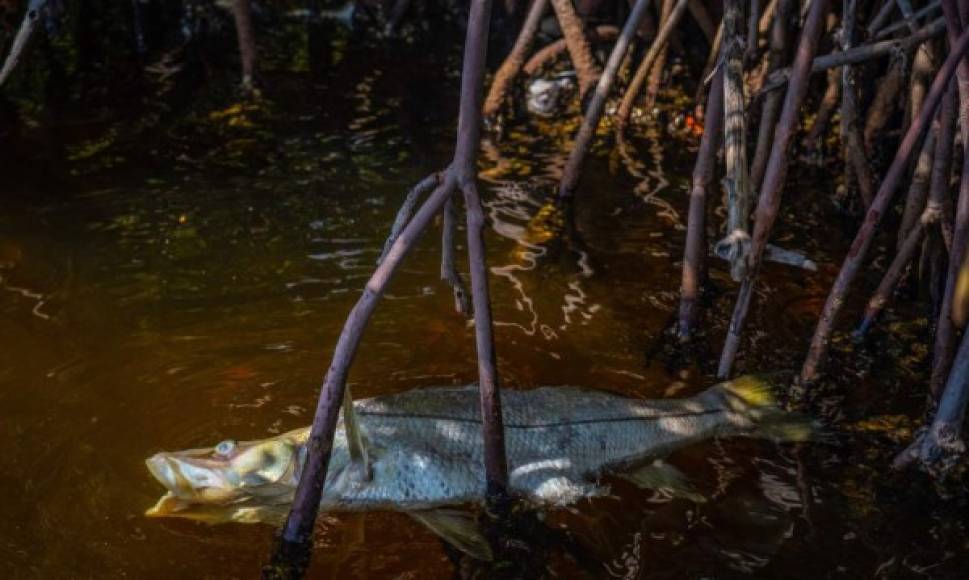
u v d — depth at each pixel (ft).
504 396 6.27
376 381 6.67
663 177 8.98
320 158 9.02
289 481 5.96
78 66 10.30
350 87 10.23
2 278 7.47
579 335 7.12
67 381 6.63
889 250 8.18
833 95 9.14
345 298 7.34
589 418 6.24
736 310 6.67
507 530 5.87
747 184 5.85
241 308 7.23
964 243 6.38
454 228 5.80
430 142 9.32
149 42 10.93
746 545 5.84
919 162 7.39
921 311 7.55
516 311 7.30
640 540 5.85
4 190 8.42
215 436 6.29
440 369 6.78
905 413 6.66
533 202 8.57
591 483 6.11
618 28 10.53
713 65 9.59
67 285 7.42
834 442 6.43
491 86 10.26
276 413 6.44
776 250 8.13
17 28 10.40
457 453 6.04
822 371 6.80
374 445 5.98
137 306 7.23
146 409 6.46
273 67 10.57
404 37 11.51
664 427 6.35
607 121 9.88
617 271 7.75
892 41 6.49
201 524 5.85
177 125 9.41
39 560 5.65
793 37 9.29
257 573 5.64
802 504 6.07
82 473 6.08
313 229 8.07
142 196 8.41
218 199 8.41
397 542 5.81
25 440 6.25
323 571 5.66
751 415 6.51
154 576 5.60
